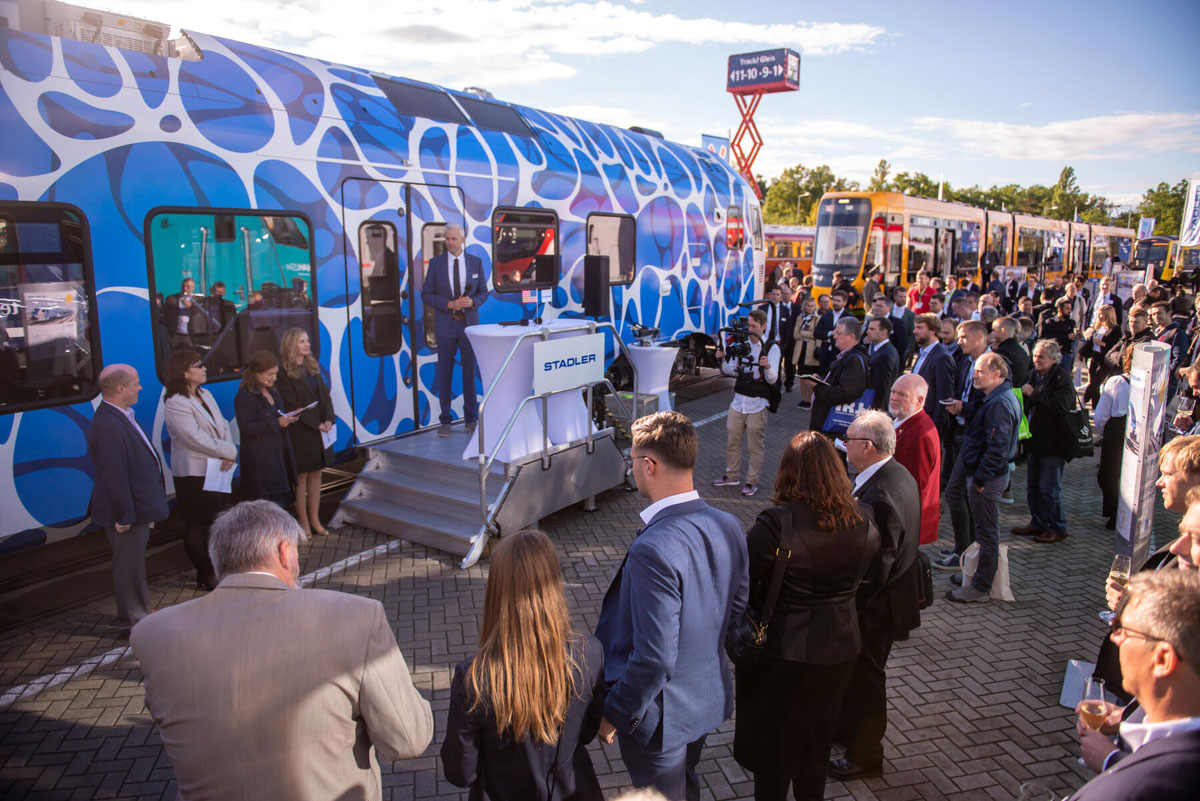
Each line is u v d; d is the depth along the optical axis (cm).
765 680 296
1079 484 841
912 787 357
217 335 571
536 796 207
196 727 184
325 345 646
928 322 712
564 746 211
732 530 268
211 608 192
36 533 487
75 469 500
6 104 458
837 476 288
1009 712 418
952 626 514
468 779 208
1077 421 639
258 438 540
